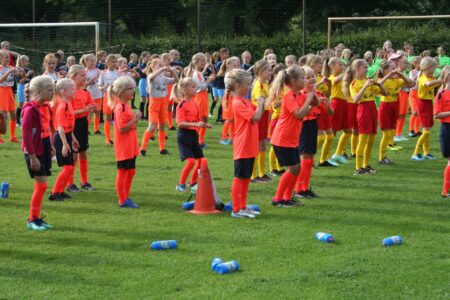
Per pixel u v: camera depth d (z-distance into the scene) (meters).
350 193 9.80
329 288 5.87
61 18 34.41
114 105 9.00
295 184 9.46
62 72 15.38
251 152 8.33
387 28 27.78
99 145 14.57
